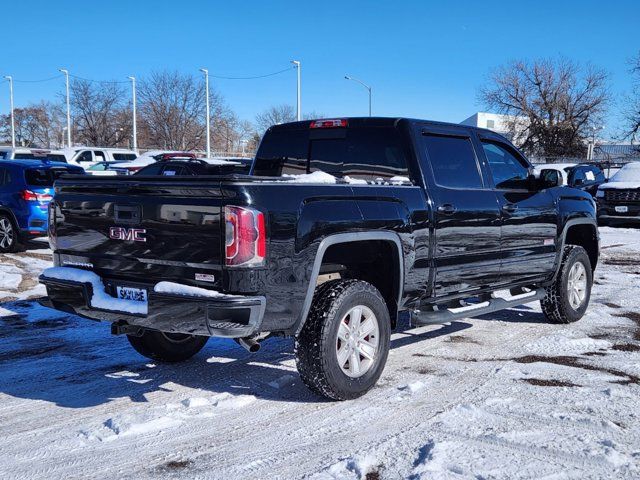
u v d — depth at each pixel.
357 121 5.77
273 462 3.71
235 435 4.11
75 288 4.70
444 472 3.49
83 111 58.84
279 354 6.04
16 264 11.22
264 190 4.18
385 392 4.89
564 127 51.47
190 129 58.56
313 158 6.05
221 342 6.47
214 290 4.12
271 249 4.16
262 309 4.13
